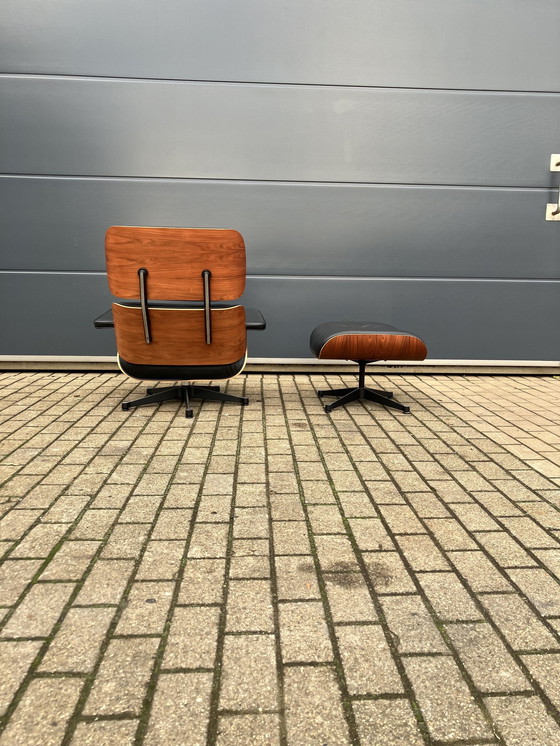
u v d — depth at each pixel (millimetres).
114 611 1331
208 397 3424
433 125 4086
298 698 1070
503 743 976
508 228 4258
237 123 4004
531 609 1377
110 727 992
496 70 4031
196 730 989
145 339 3006
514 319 4391
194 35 3869
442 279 4309
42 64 3842
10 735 969
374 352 3225
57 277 4133
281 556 1612
